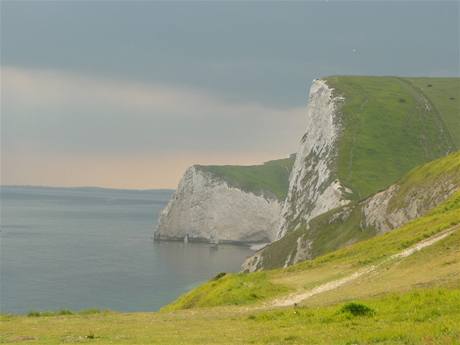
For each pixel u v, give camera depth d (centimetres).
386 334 1902
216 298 3950
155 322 2906
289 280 4434
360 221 9625
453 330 1852
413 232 5075
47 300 11619
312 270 4828
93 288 13162
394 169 14062
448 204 5784
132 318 3177
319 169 15575
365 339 1897
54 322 3036
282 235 15738
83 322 3009
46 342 2270
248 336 2241
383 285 3281
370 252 4844
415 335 1850
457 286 2653
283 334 2170
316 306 2952
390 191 9312
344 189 13012
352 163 14325
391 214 8619
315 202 14325
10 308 10650
